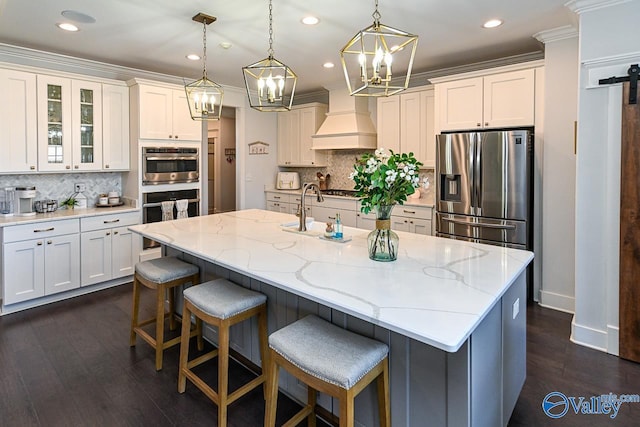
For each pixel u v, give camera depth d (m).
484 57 4.25
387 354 1.66
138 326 2.88
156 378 2.46
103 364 2.62
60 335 3.04
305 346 1.64
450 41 3.71
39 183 4.13
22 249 3.50
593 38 2.72
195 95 3.02
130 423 2.04
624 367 2.58
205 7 2.91
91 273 4.00
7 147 3.59
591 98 2.75
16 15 3.06
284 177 6.39
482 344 1.58
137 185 4.41
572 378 2.45
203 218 3.55
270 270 1.91
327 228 2.64
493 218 3.72
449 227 4.01
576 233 2.88
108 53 4.05
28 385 2.37
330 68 4.71
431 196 4.85
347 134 5.31
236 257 2.16
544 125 3.54
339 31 3.42
